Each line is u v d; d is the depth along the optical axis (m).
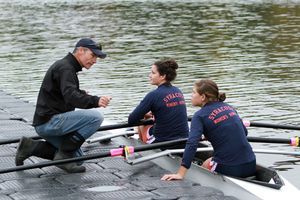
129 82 11.20
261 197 3.56
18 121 6.61
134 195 3.48
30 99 9.55
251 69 12.75
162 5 39.47
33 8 39.03
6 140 4.49
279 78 11.38
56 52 16.61
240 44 18.02
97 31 23.38
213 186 3.89
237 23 25.77
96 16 31.73
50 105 3.96
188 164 3.89
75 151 4.06
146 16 30.77
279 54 15.43
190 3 41.34
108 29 24.17
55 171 4.20
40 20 29.52
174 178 3.93
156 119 4.54
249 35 20.75
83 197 3.43
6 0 48.78
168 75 4.45
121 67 13.41
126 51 16.70
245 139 3.84
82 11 35.69
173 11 34.00
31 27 25.55
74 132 3.99
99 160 4.67
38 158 4.62
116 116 8.09
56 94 3.95
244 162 3.78
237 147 3.78
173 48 17.27
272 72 12.23
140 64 13.88
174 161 4.37
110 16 31.48
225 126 3.78
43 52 16.66
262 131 6.98
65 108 3.99
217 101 3.93
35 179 3.95
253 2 41.97
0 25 26.55
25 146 4.11
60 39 20.44
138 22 27.28
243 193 3.65
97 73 12.51
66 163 3.79
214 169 3.90
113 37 20.92
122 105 8.90
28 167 3.68
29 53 16.45
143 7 37.81
